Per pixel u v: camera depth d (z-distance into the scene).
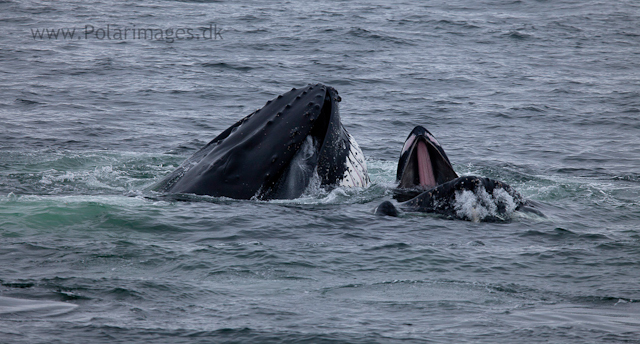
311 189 44.28
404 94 102.56
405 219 40.81
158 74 111.75
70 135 72.06
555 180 58.91
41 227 37.06
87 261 31.50
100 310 25.05
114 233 36.62
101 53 129.75
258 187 43.22
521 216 41.91
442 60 135.62
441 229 39.09
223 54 133.25
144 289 27.70
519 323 24.53
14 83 99.81
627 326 24.25
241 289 28.39
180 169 46.53
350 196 45.28
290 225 39.06
